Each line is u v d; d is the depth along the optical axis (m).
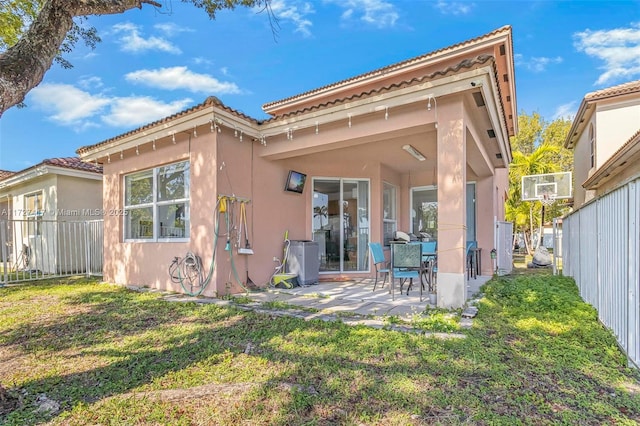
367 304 5.23
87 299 5.90
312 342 3.51
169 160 6.83
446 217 4.79
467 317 4.39
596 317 4.44
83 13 3.31
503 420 2.12
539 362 3.01
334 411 2.26
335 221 8.34
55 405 2.40
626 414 2.24
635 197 3.07
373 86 9.85
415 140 6.51
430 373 2.77
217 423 2.15
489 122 5.80
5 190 13.00
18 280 8.53
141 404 2.37
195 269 6.22
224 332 3.91
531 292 5.93
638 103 10.02
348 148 7.08
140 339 3.74
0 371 2.99
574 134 13.63
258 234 6.86
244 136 6.59
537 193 12.73
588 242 5.25
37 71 2.86
